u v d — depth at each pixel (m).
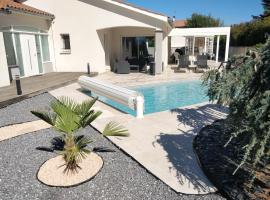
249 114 3.29
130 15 17.70
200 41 37.19
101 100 10.98
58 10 18.53
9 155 5.54
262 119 3.10
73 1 18.22
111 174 4.67
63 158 5.15
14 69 14.37
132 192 4.12
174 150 5.52
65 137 4.93
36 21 16.94
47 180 4.51
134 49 24.50
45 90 12.09
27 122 7.75
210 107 9.08
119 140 6.11
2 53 12.45
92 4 18.05
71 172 4.74
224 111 8.55
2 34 12.51
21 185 4.40
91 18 18.28
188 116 8.04
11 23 14.31
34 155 5.52
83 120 4.49
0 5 13.63
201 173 4.58
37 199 4.02
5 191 4.23
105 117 8.02
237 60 4.21
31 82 13.88
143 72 19.89
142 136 6.36
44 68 17.91
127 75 18.25
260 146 3.16
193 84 15.81
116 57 22.58
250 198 3.76
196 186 4.18
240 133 3.63
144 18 17.67
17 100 10.11
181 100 12.48
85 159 5.21
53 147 5.93
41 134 6.74
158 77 17.27
